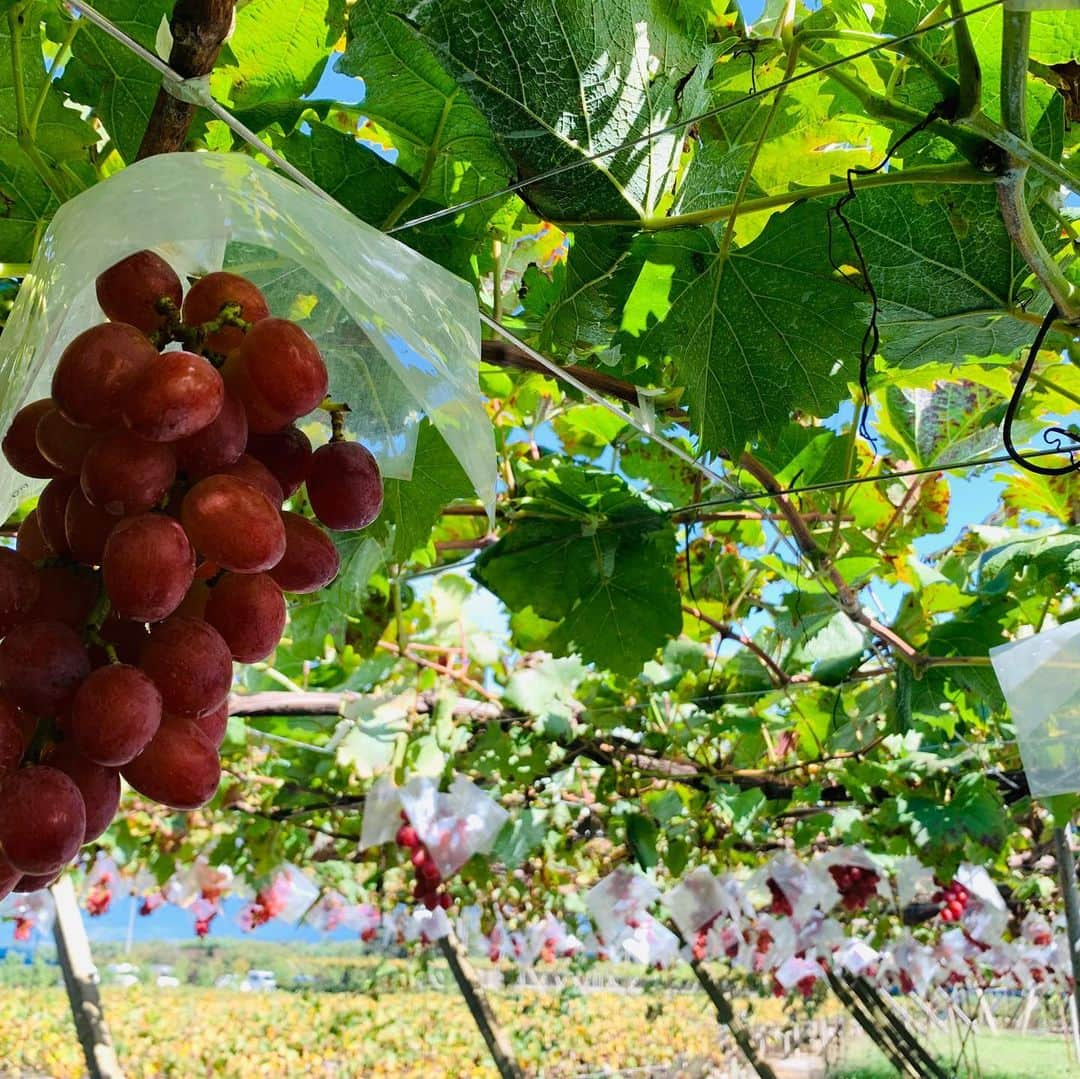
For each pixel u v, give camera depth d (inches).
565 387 25.5
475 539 42.6
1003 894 139.3
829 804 82.1
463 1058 211.9
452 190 20.8
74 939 102.0
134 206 10.8
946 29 20.4
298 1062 205.9
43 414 11.8
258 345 11.0
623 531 35.5
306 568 12.3
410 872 107.0
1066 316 19.2
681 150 20.0
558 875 112.1
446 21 16.5
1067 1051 262.4
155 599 9.9
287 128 19.8
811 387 22.0
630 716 64.1
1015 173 17.3
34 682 10.1
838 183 18.8
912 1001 271.6
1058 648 25.8
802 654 49.7
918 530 41.5
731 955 153.6
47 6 17.9
